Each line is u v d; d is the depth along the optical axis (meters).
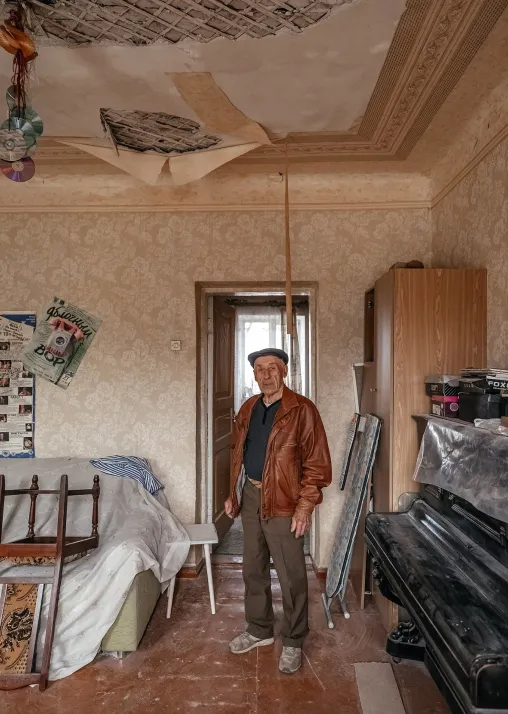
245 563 2.64
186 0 1.72
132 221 3.58
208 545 3.03
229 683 2.33
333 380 3.54
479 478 1.74
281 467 2.47
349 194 3.54
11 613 2.41
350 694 2.25
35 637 2.37
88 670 2.42
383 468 2.80
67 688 2.28
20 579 2.38
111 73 2.18
